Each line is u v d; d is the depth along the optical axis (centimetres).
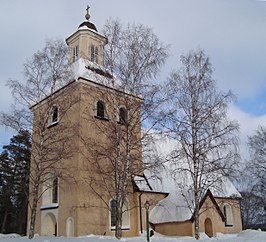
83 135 2547
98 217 2497
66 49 2538
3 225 4038
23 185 4031
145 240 1973
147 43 2177
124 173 2045
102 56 2408
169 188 3034
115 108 2167
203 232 2711
